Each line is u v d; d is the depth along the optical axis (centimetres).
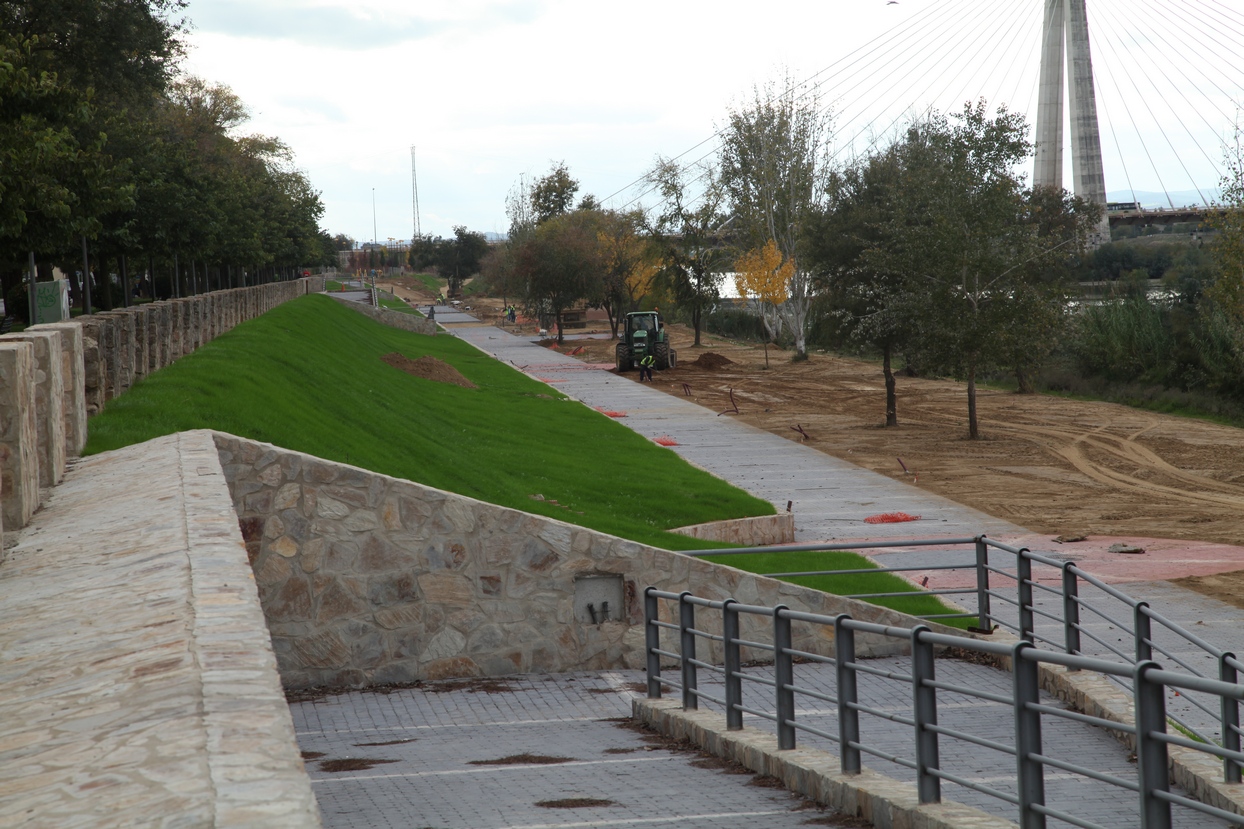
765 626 1377
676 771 815
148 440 1398
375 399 3084
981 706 1104
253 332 3438
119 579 589
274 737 303
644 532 2028
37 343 1057
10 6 3206
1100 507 2731
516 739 971
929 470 3300
